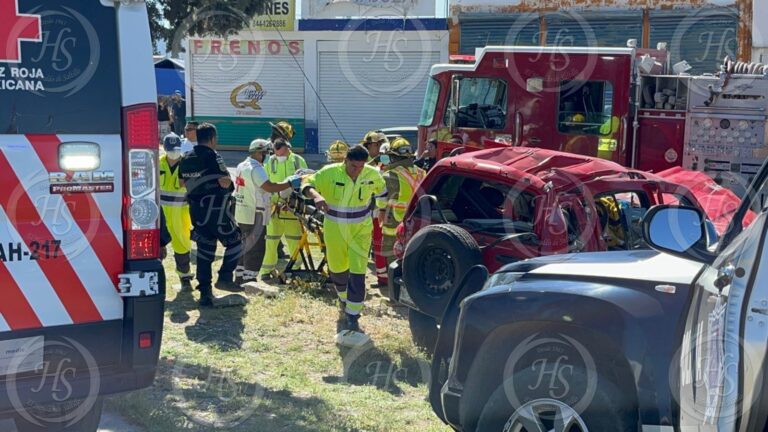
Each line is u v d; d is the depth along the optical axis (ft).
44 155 13.17
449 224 23.04
